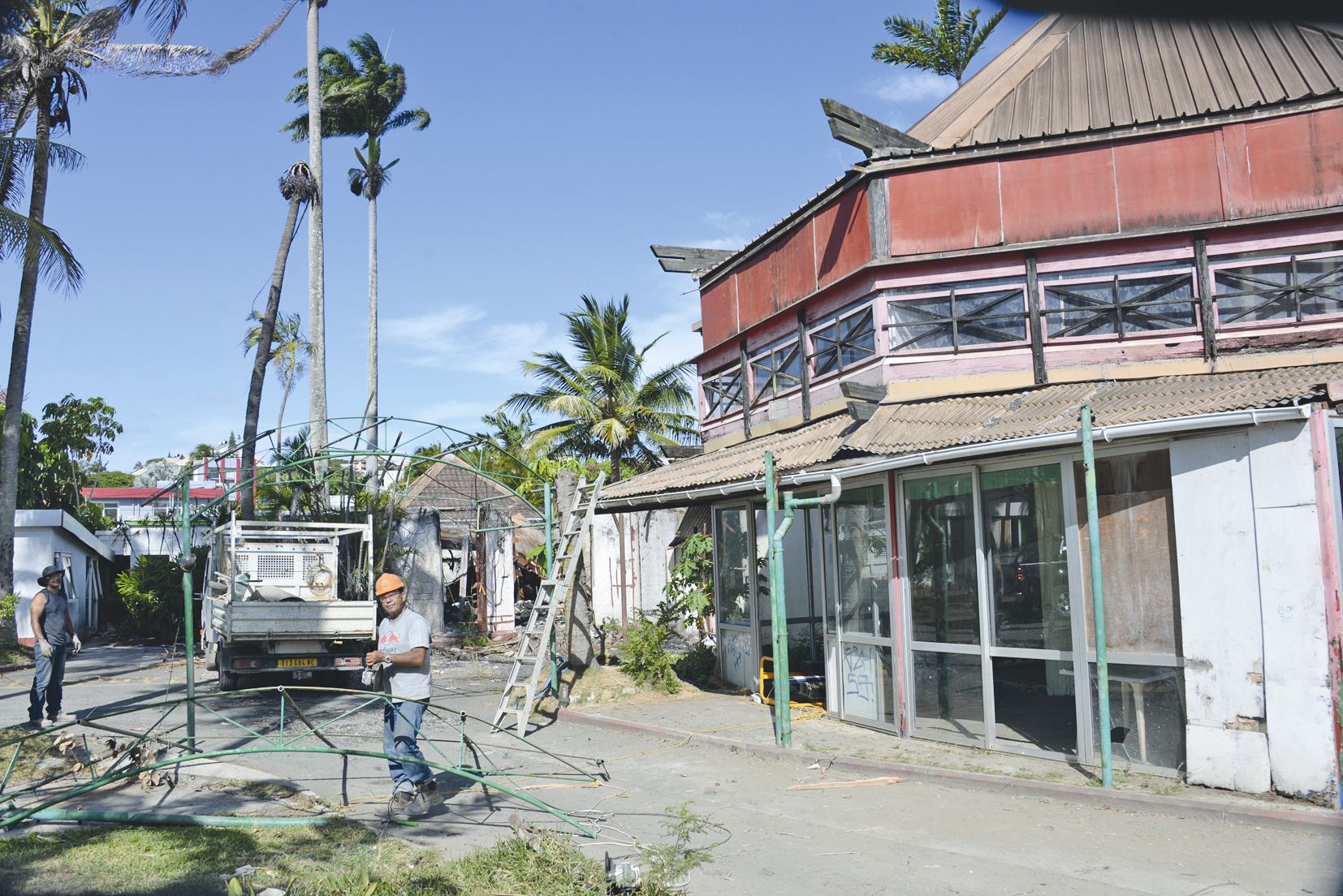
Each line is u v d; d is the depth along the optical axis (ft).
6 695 49.34
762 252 50.62
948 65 90.53
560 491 46.14
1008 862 20.25
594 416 118.11
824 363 44.52
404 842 21.85
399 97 124.77
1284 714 23.15
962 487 31.32
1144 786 24.75
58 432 100.89
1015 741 29.45
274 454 60.18
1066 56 43.96
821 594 47.85
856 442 34.55
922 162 39.60
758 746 32.17
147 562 84.23
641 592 78.59
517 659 39.91
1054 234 37.99
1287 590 23.24
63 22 71.00
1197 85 38.73
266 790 26.91
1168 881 18.75
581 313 120.67
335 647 49.90
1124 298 37.06
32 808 23.17
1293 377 29.37
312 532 56.54
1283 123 35.58
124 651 74.49
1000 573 30.04
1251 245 35.76
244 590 51.60
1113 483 27.20
